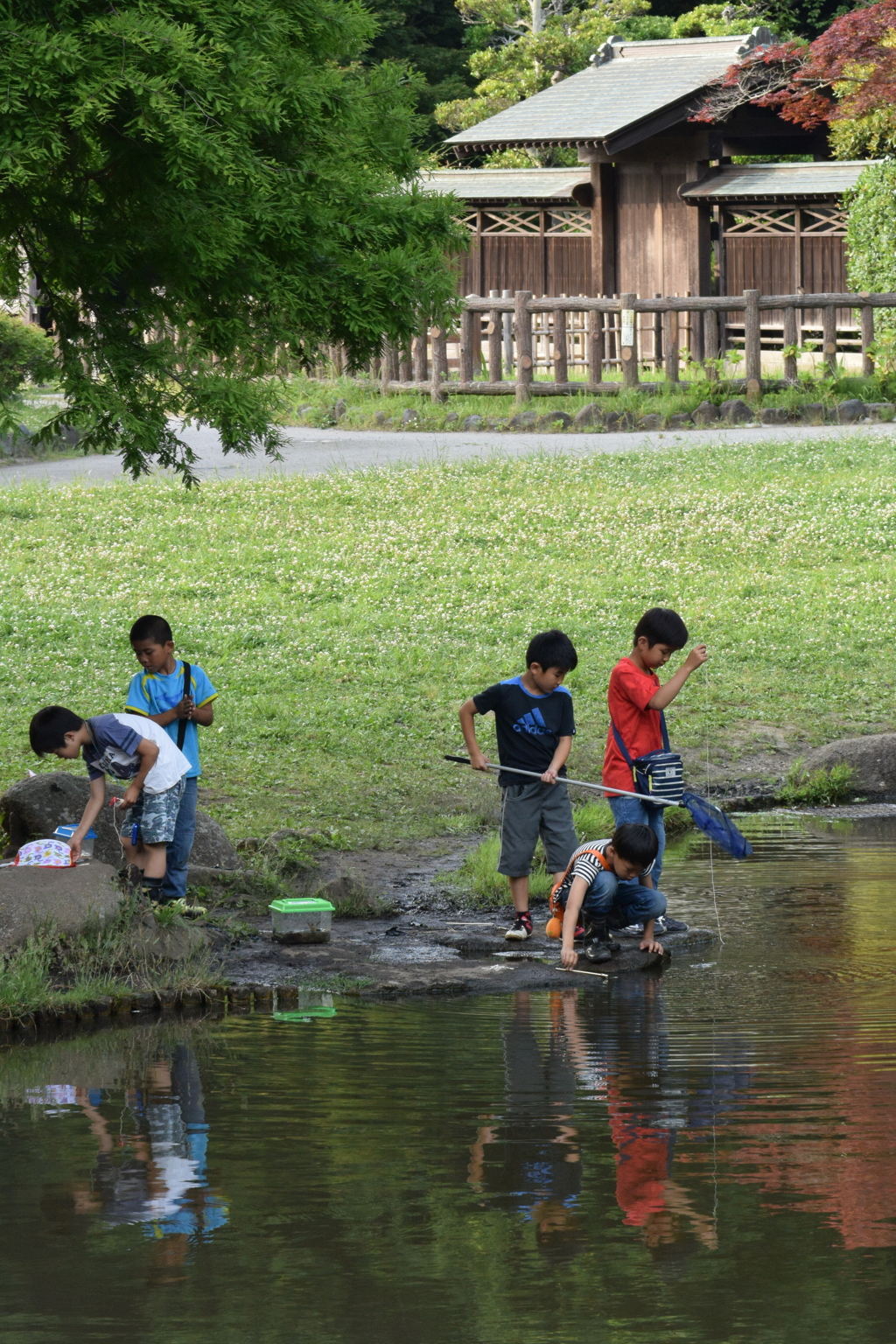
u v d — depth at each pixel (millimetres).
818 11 75062
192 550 34188
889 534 34219
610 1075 10398
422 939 14734
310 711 23844
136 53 13656
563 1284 7316
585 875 13727
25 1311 7125
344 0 17281
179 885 14836
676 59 61812
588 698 24812
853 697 25406
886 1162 8727
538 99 61531
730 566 32875
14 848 15789
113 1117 9688
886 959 13539
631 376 48438
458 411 49500
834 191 53938
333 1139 9219
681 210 57625
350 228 16234
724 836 14500
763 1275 7391
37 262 16344
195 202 14656
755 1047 11023
